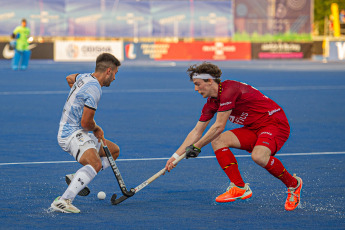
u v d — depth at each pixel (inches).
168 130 1264.8
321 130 1279.5
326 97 1979.6
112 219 614.5
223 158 690.2
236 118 702.5
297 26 4591.5
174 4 4441.4
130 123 1368.1
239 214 638.5
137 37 4416.8
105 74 677.3
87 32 4340.6
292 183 665.6
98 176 827.4
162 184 786.2
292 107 1701.5
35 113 1545.3
